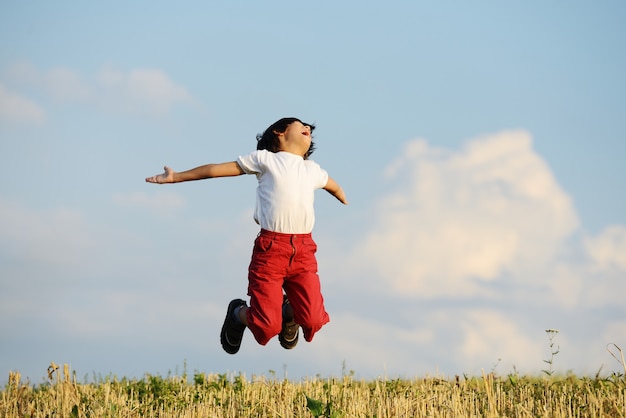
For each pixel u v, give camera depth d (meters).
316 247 6.93
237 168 6.89
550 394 8.15
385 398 8.41
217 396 8.71
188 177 6.75
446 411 7.51
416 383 9.53
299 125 7.06
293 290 6.94
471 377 9.29
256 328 6.78
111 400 8.38
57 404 8.21
